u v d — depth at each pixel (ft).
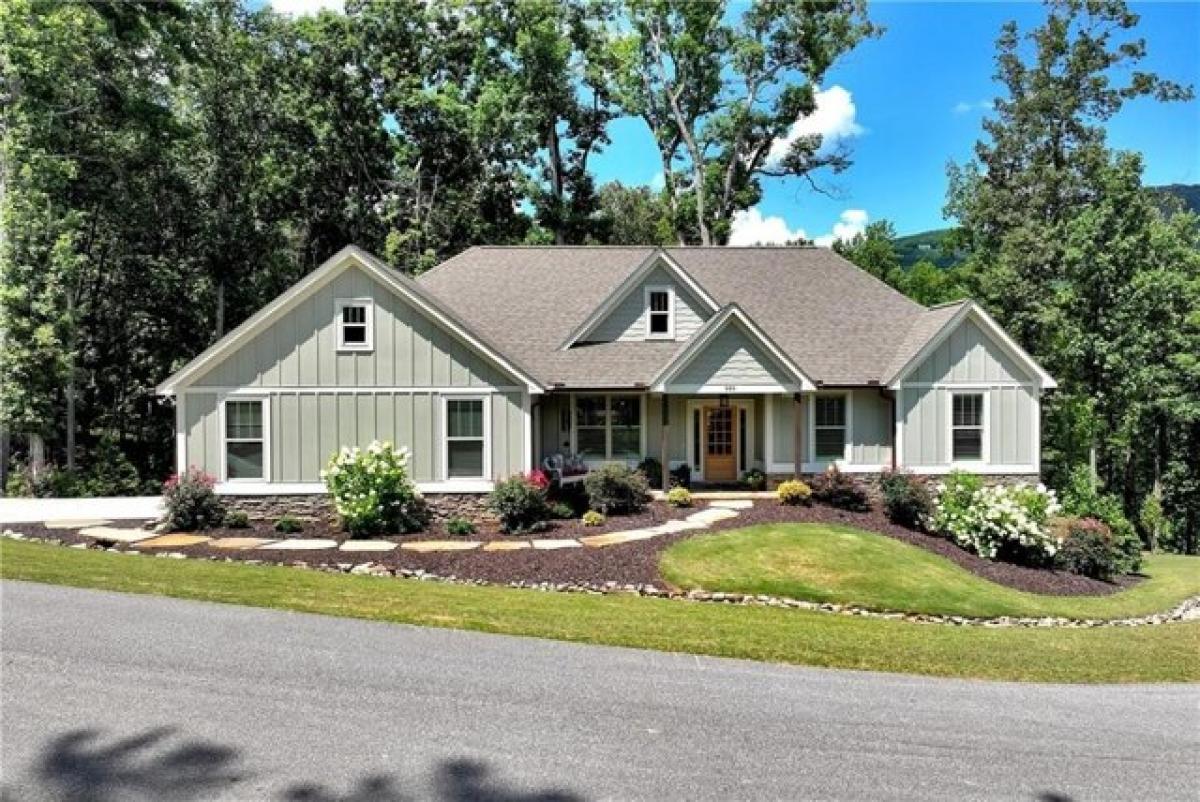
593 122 115.75
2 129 74.02
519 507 46.96
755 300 67.72
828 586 37.50
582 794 14.34
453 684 20.15
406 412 50.62
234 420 49.55
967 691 21.88
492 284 69.21
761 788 14.93
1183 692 22.93
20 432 74.49
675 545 42.47
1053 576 47.06
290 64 100.22
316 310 50.01
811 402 59.98
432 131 109.09
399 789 14.29
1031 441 58.59
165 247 92.02
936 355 58.23
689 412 62.34
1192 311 80.94
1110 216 81.05
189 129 84.58
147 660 21.04
